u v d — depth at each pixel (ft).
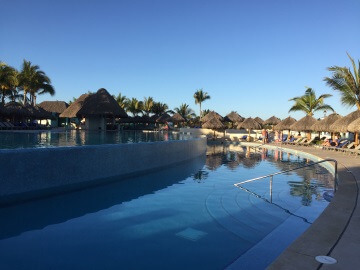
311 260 10.53
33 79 137.49
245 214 20.53
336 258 10.73
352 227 14.10
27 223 17.58
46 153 24.20
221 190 28.07
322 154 57.41
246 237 16.22
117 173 31.91
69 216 19.16
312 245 11.89
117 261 12.89
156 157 39.14
